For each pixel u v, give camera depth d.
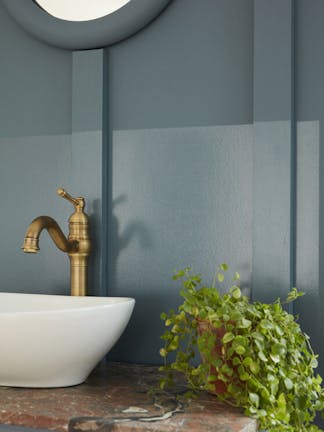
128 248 1.75
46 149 1.86
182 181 1.70
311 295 1.56
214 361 1.30
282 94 1.57
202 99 1.69
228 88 1.67
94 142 1.76
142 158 1.75
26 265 1.87
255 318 1.31
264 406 1.26
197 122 1.70
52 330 1.32
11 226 1.89
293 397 1.29
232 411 1.27
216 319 1.30
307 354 1.35
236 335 1.29
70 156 1.83
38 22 1.80
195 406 1.31
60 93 1.85
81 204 1.71
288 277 1.55
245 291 1.62
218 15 1.69
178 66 1.72
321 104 1.58
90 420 1.20
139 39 1.76
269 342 1.28
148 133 1.75
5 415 1.25
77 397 1.37
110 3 1.76
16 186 1.89
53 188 1.84
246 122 1.64
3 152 1.91
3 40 1.92
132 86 1.77
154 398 1.37
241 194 1.64
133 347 1.73
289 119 1.57
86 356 1.42
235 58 1.67
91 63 1.78
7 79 1.91
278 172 1.57
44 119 1.87
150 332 1.72
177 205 1.71
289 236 1.55
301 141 1.59
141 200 1.75
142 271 1.74
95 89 1.77
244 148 1.64
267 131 1.58
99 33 1.75
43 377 1.41
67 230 1.82
